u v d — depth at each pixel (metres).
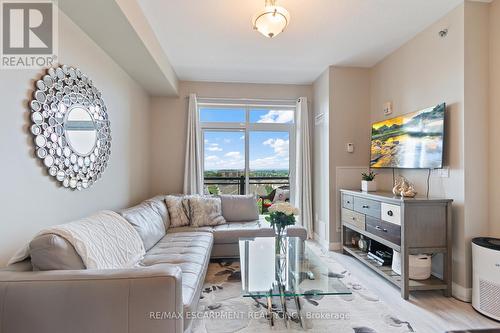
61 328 1.13
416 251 2.24
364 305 2.10
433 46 2.57
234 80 4.19
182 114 4.18
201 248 2.35
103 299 1.15
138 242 2.03
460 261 2.23
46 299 1.13
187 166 4.05
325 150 3.80
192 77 4.05
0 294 1.12
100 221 1.79
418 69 2.78
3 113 1.34
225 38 2.84
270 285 1.73
